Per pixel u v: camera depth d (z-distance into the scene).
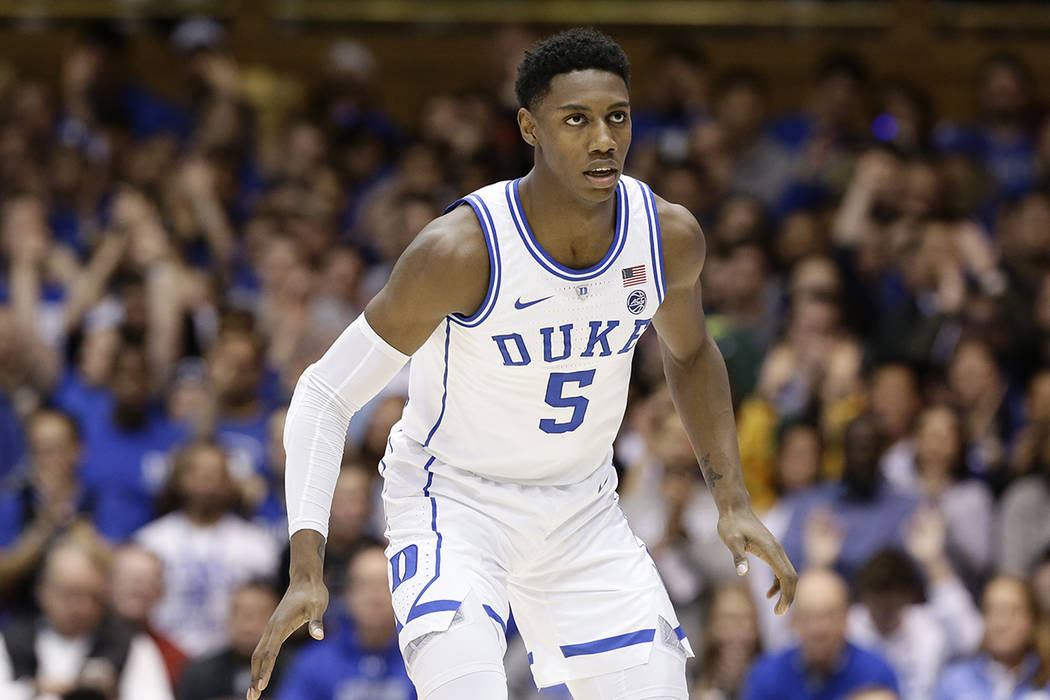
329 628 21.30
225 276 29.86
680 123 31.72
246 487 23.64
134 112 33.19
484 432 11.16
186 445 24.05
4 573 22.92
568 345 10.77
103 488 24.39
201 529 22.72
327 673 20.44
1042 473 22.70
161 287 27.12
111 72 33.03
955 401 24.81
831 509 22.59
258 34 36.38
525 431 11.11
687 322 11.61
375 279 28.67
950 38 35.19
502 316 10.64
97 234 30.05
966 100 35.22
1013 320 26.14
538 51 10.60
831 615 19.81
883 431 24.19
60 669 20.61
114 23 36.16
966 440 23.58
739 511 11.63
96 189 31.42
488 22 36.31
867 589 21.05
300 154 31.41
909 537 22.22
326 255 29.52
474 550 11.02
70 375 27.64
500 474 11.34
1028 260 27.25
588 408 11.13
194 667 20.77
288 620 10.45
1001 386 24.88
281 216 29.92
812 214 29.00
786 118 33.16
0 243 29.66
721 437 11.82
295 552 10.70
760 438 23.92
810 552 22.31
